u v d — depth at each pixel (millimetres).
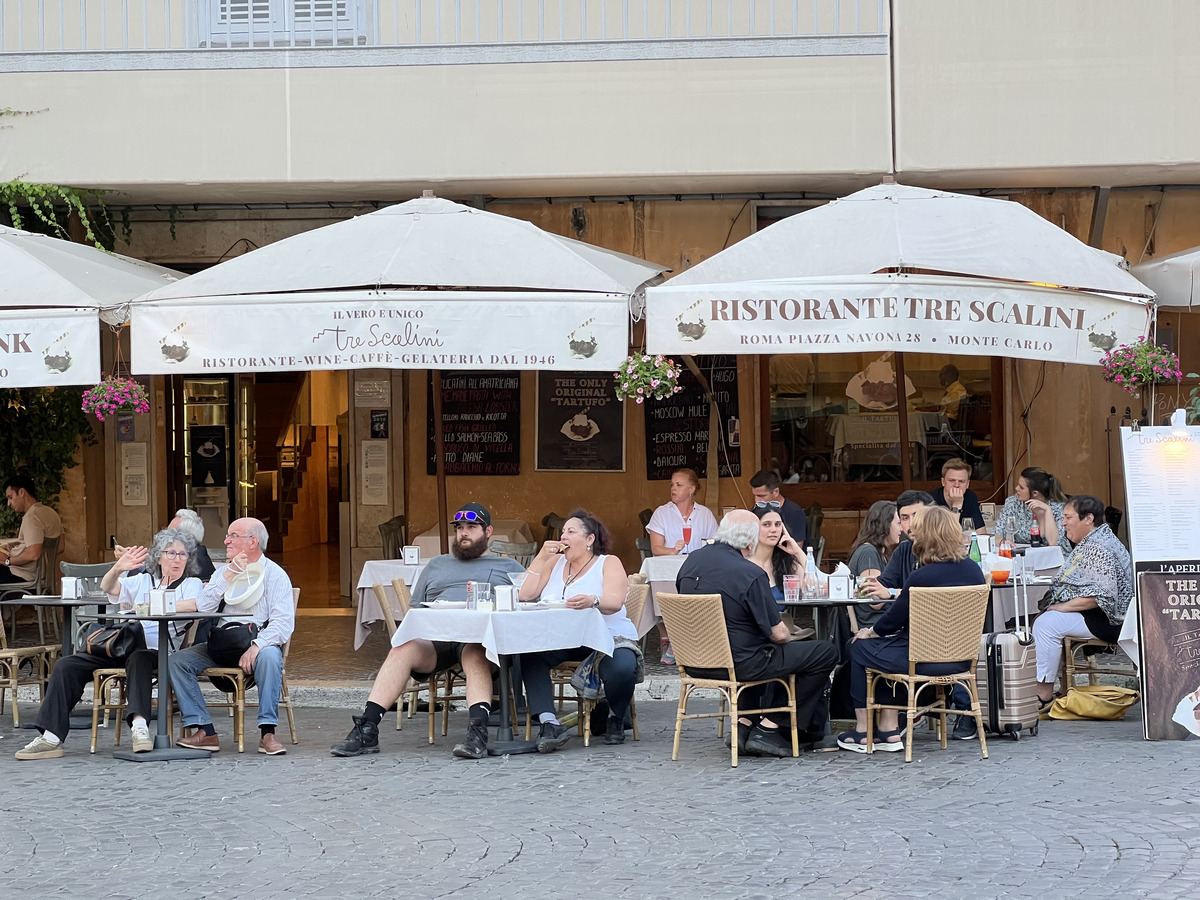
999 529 11367
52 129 12492
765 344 9516
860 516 14453
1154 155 12094
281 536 20000
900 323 9453
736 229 13867
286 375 20141
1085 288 9781
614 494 14586
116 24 12531
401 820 6875
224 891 5750
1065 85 12148
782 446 14531
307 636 13242
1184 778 7496
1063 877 5715
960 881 5691
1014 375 14180
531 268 9820
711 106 12320
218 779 7887
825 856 6102
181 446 15570
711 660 8141
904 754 8297
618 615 8859
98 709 8781
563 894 5633
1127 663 11266
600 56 12352
